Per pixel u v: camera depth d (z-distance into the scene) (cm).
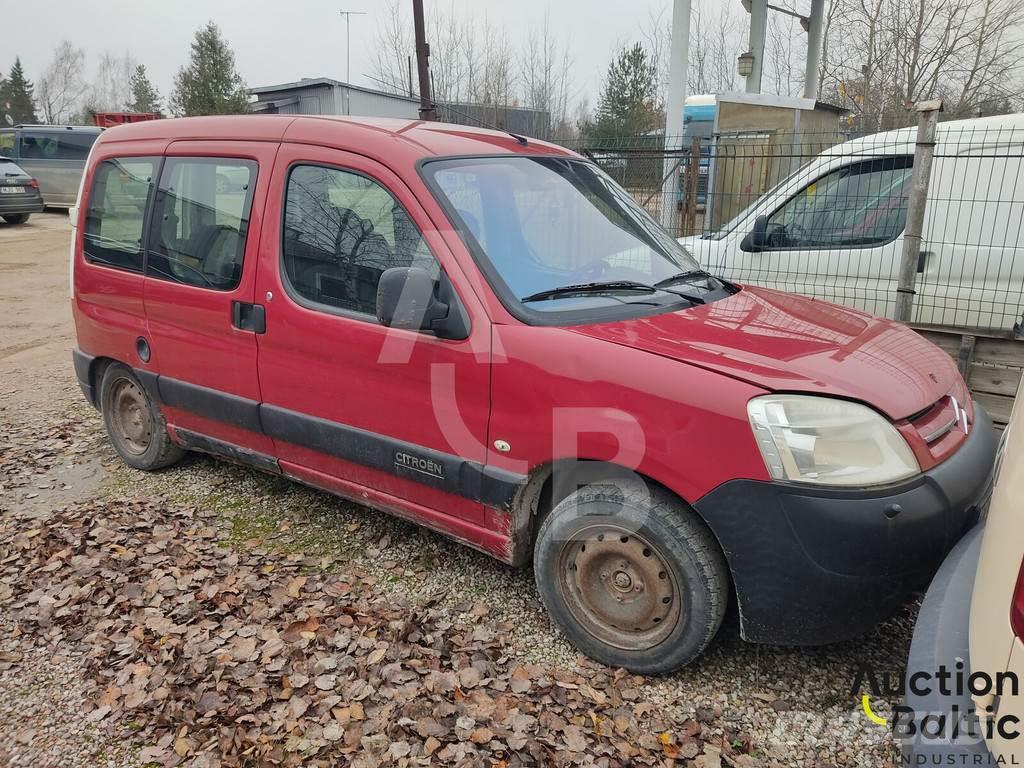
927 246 505
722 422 247
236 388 386
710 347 273
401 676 283
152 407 451
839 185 545
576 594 292
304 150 352
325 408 348
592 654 292
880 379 262
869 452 243
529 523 307
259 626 315
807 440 241
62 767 245
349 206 334
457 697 273
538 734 256
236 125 388
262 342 365
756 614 256
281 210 357
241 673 286
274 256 357
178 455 469
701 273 371
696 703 272
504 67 2939
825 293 543
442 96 2880
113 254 441
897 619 314
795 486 240
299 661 292
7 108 7562
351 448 341
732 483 246
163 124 430
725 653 297
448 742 253
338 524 402
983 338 446
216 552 373
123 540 386
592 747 250
